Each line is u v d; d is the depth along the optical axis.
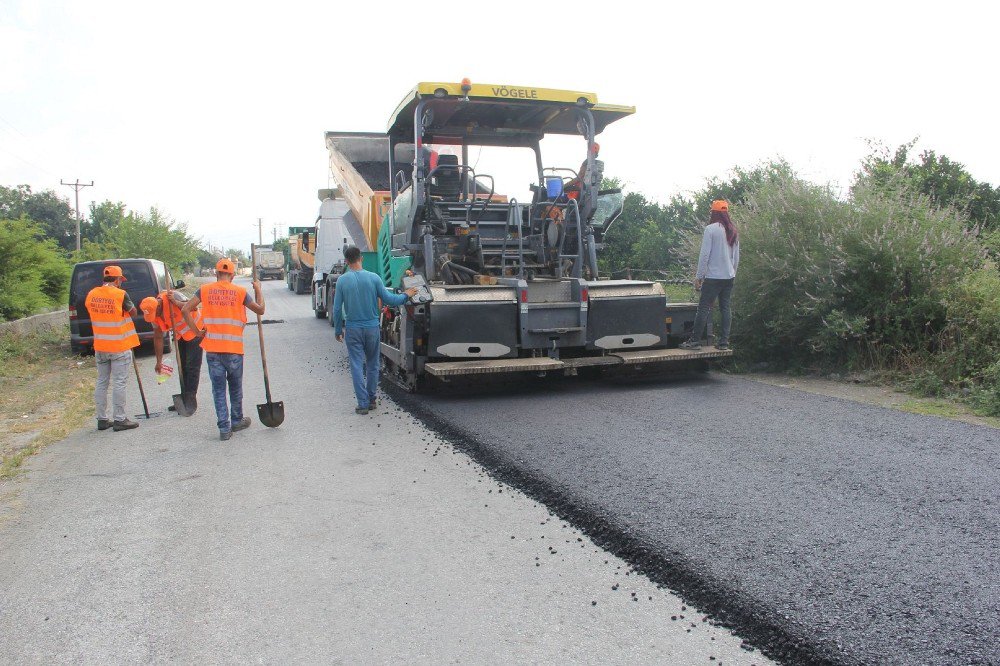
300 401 7.83
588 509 3.96
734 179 11.66
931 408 6.09
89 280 12.49
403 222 8.30
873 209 7.88
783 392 6.86
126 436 6.52
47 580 3.55
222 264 6.24
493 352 7.11
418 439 5.95
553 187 8.26
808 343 8.01
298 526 4.12
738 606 2.85
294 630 2.97
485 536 3.86
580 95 7.70
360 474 5.06
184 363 7.40
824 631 2.59
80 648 2.91
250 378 9.52
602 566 3.43
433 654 2.74
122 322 6.76
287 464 5.39
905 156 10.48
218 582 3.44
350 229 11.91
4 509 4.65
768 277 8.23
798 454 4.73
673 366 8.12
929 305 7.28
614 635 2.82
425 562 3.57
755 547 3.32
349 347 6.98
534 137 8.88
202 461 5.57
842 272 7.61
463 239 8.09
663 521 3.69
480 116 8.20
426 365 6.90
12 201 50.53
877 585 2.90
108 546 3.95
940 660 2.38
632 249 13.85
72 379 10.31
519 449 5.18
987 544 3.24
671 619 2.92
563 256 8.03
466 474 4.94
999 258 7.70
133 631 3.02
